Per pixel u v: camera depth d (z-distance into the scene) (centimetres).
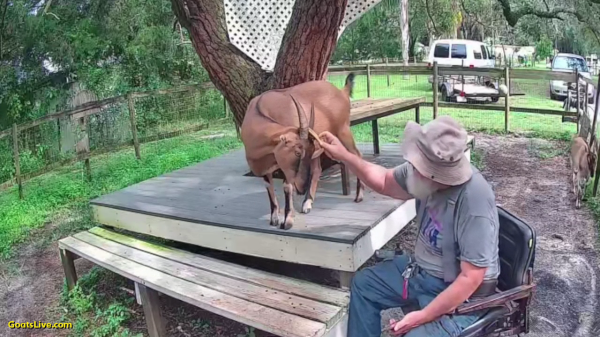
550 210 422
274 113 266
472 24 2281
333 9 348
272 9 436
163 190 389
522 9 1227
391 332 189
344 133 291
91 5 923
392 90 1145
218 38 417
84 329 299
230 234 296
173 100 905
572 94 848
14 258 409
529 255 192
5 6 826
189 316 302
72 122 749
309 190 300
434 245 192
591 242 358
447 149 176
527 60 2277
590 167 441
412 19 1952
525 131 724
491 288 189
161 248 319
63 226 461
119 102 674
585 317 271
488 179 513
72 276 339
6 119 848
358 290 210
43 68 900
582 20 1244
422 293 196
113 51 969
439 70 785
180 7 412
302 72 374
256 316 224
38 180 627
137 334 286
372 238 276
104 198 381
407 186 199
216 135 822
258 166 275
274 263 345
